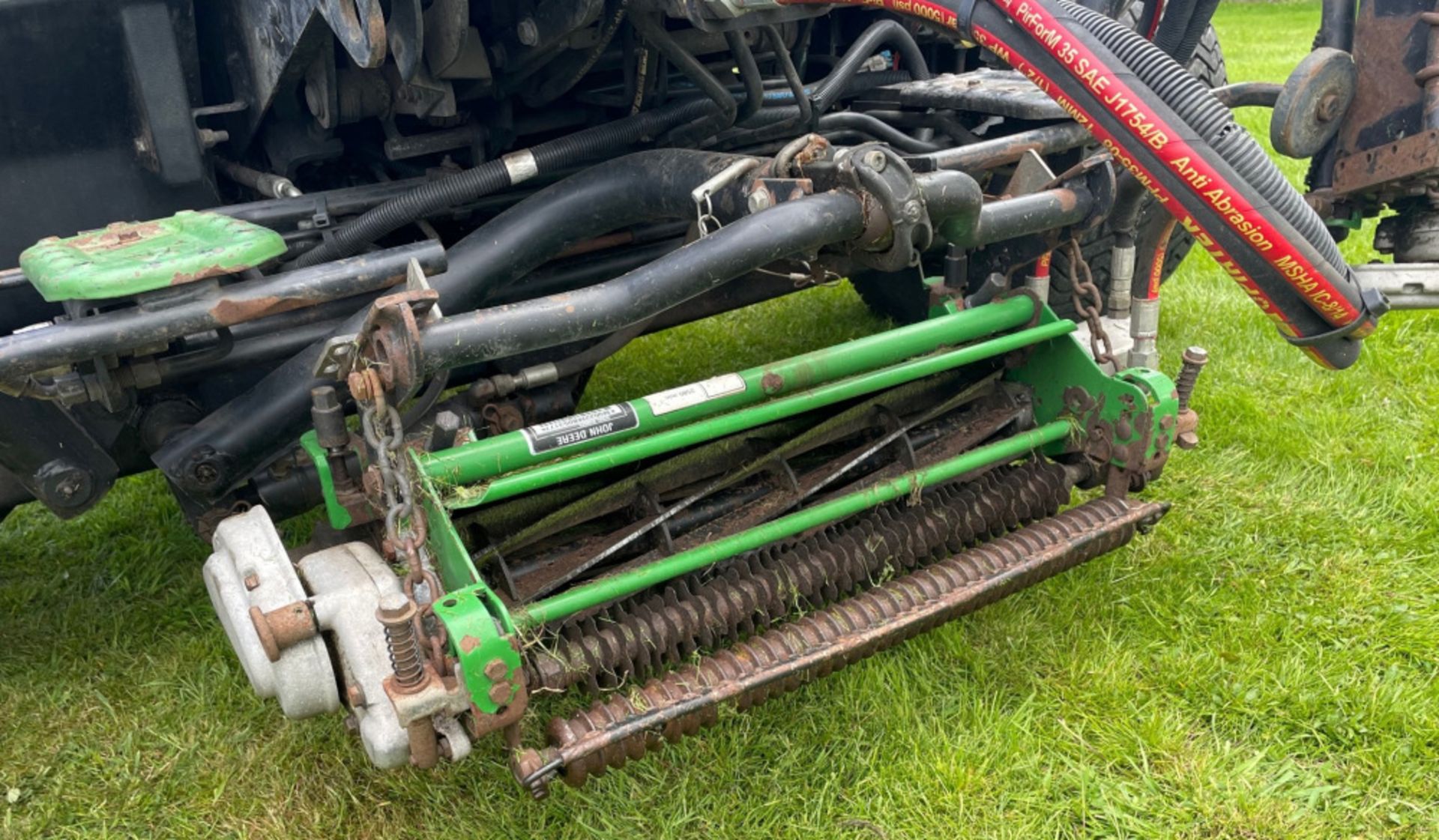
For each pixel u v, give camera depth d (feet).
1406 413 13.01
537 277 10.47
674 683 7.27
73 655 10.41
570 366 9.99
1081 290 9.36
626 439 7.93
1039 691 8.99
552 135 11.52
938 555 9.26
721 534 8.72
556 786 8.34
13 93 7.94
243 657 7.09
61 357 6.93
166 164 8.58
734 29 8.62
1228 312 15.90
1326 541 10.74
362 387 6.69
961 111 12.30
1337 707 8.71
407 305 6.52
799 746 8.53
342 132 10.77
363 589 7.00
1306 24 55.31
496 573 8.30
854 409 9.55
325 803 8.50
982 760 8.29
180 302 7.28
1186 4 9.34
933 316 9.42
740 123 10.63
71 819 8.51
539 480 7.49
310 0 7.57
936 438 9.65
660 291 7.40
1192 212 7.41
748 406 8.66
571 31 8.45
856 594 8.89
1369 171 9.27
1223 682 9.02
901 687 8.97
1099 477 9.51
